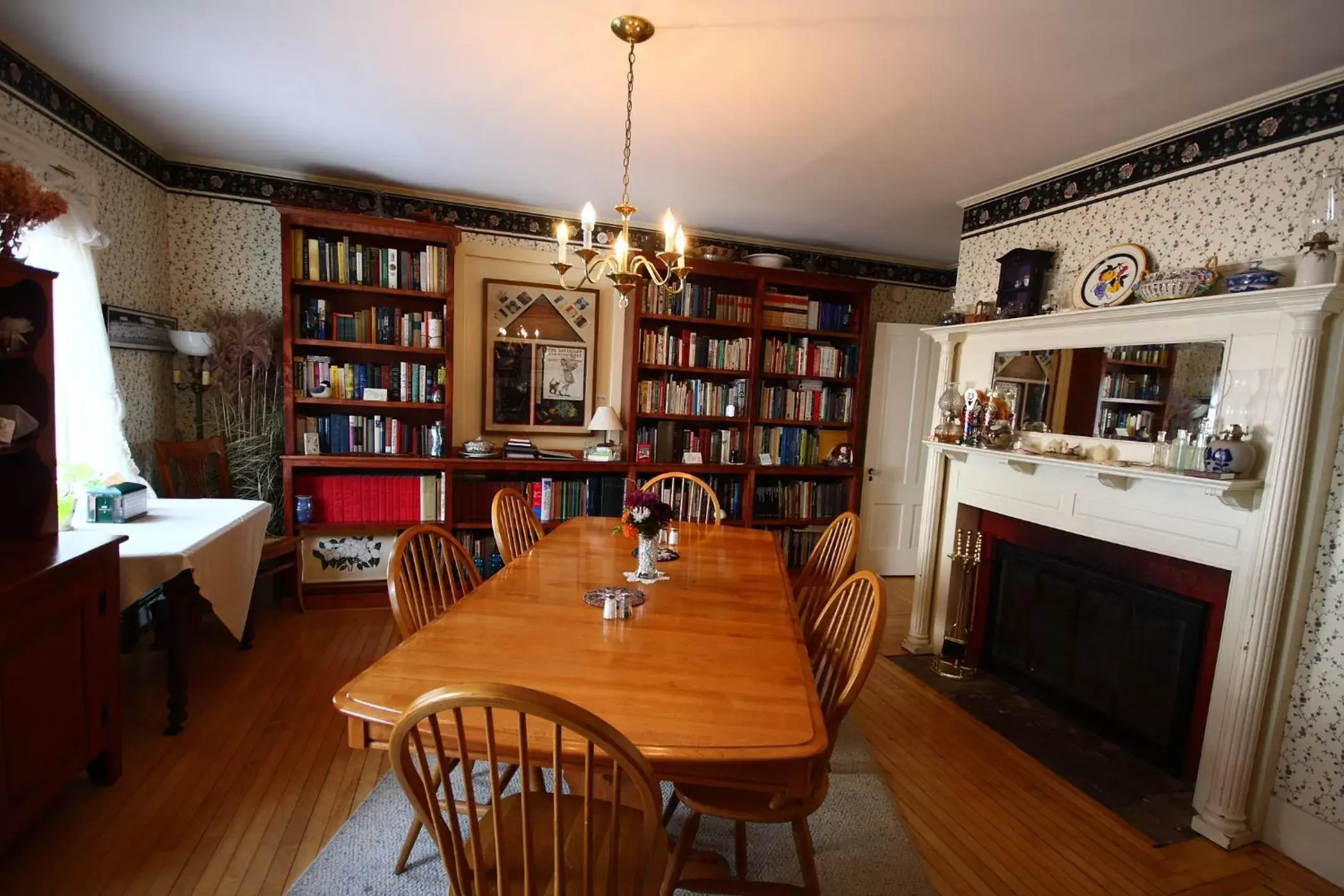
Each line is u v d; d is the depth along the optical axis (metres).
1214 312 2.09
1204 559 2.17
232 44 2.10
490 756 0.98
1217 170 2.25
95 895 1.58
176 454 3.17
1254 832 2.04
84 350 2.52
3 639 1.50
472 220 3.85
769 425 4.46
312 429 3.54
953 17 1.75
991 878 1.82
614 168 3.17
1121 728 2.52
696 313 4.14
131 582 2.07
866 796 2.16
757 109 2.41
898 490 4.76
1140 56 1.91
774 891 1.49
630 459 4.06
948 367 3.29
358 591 3.73
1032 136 2.53
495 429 4.03
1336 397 1.87
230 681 2.70
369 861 1.73
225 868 1.68
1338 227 1.85
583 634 1.61
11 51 2.16
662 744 1.14
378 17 1.91
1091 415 2.58
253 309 3.55
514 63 2.15
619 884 1.19
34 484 1.89
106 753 1.96
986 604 3.18
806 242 4.47
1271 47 1.82
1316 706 1.93
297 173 3.50
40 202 1.77
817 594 2.54
